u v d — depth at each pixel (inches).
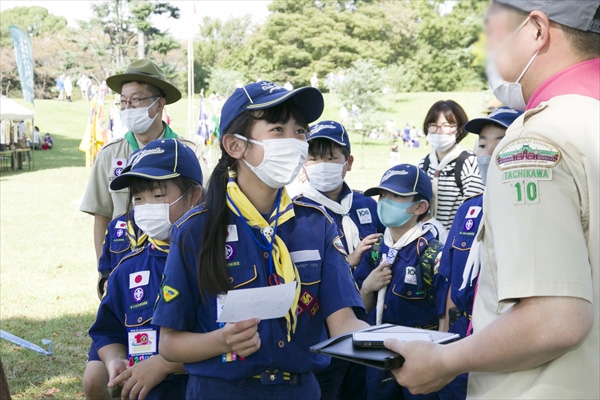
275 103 88.8
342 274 95.5
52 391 210.2
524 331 61.2
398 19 2178.9
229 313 81.9
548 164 62.9
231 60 2309.3
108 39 2484.0
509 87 72.7
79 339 264.1
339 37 2208.4
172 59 2431.1
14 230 514.9
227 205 91.4
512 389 67.0
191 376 93.3
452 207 196.4
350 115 1711.4
